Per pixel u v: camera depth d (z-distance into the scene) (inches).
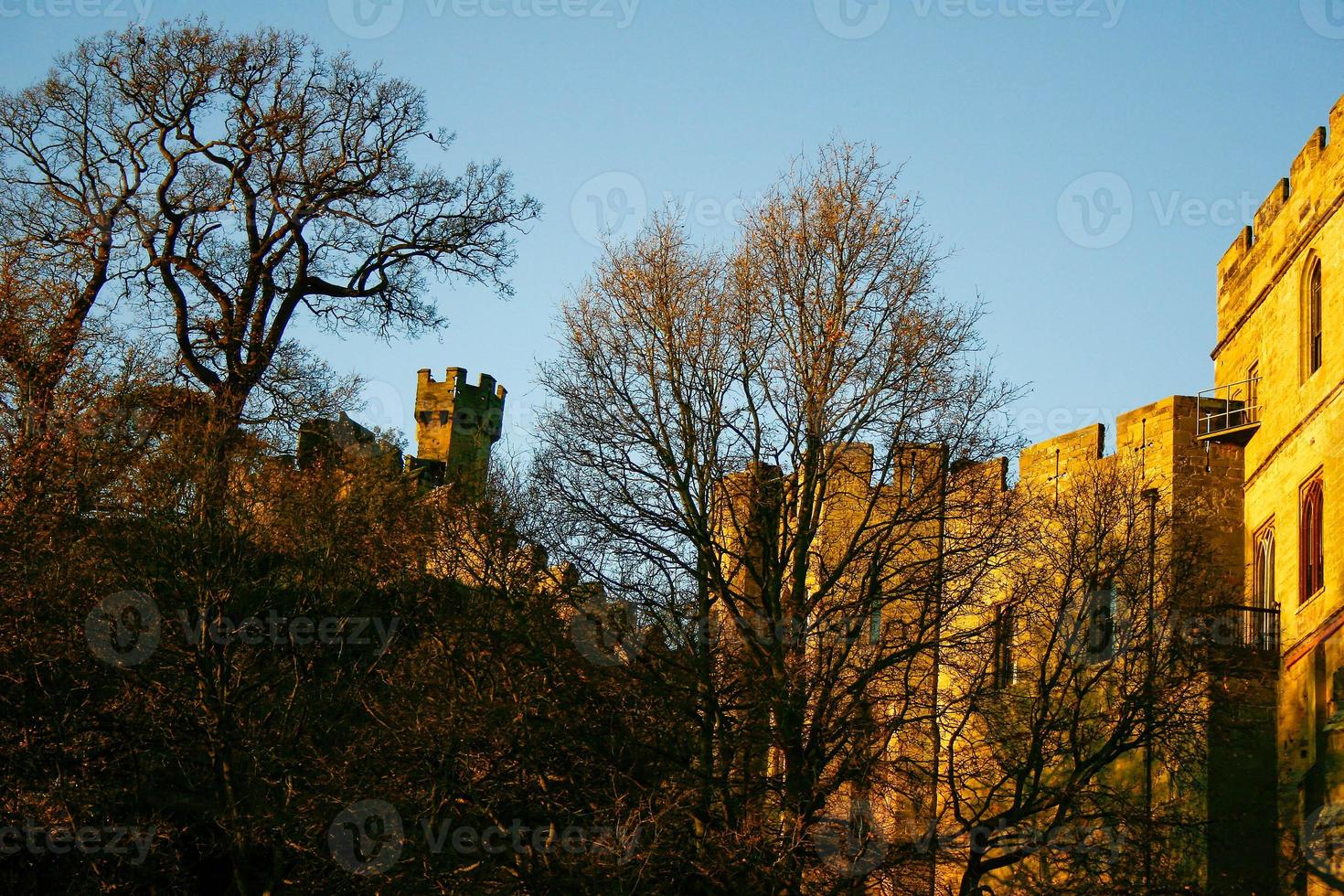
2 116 1552.7
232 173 1585.9
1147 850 1208.8
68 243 1513.3
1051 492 1731.1
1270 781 1465.3
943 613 1248.8
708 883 1161.4
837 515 1405.0
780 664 1210.0
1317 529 1443.2
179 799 1241.4
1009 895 1310.3
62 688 1223.5
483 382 2940.5
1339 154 1441.9
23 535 1208.2
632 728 1206.9
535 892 1127.0
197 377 1487.5
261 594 1311.5
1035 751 1244.5
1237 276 1726.1
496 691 1220.5
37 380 1320.1
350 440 1494.8
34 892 1178.0
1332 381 1408.7
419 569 1338.6
